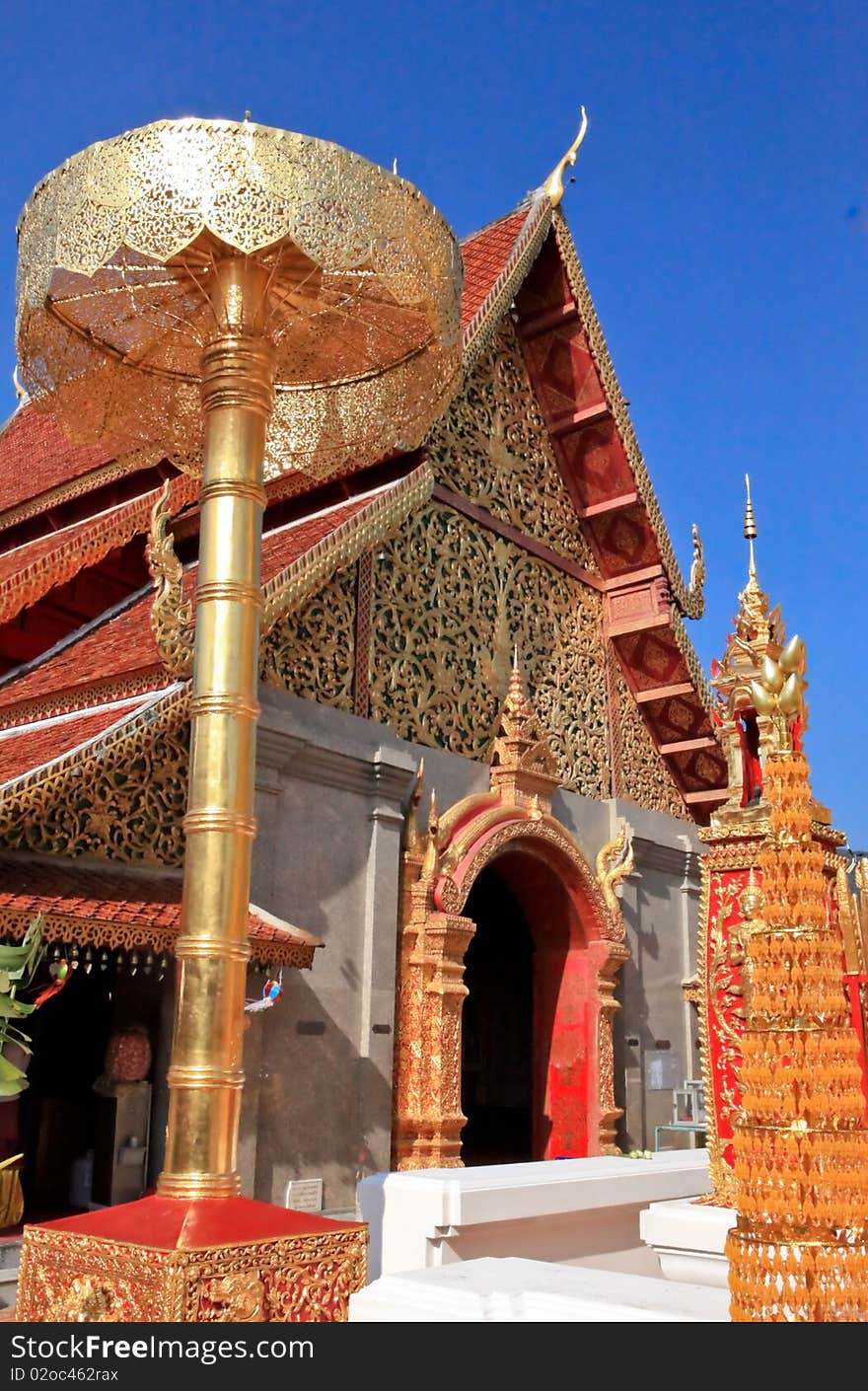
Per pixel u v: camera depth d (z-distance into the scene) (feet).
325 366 20.44
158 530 29.63
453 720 40.70
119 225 14.82
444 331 17.44
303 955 28.63
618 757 49.24
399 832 36.14
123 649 34.58
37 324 18.16
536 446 48.49
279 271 16.72
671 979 49.70
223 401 14.83
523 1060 56.18
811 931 10.21
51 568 36.17
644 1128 45.88
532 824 41.47
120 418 20.33
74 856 27.09
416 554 40.70
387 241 15.72
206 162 14.53
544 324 47.98
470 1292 10.21
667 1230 15.40
